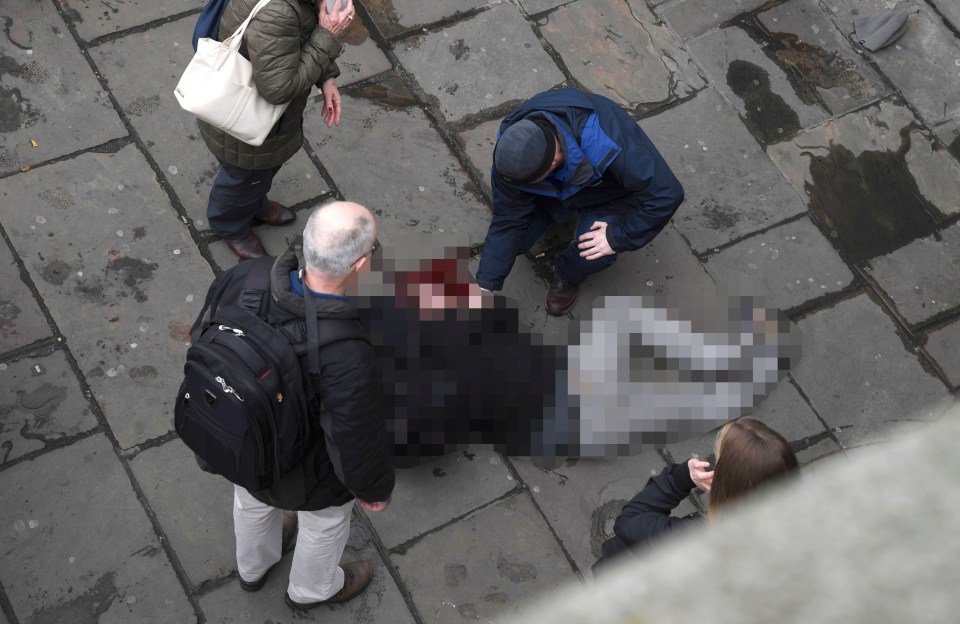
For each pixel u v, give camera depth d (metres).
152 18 4.60
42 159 4.21
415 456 3.59
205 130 3.41
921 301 4.41
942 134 4.84
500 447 3.82
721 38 4.98
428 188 4.45
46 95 4.35
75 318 3.91
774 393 4.11
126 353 3.87
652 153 3.61
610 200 3.86
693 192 4.58
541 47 4.87
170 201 4.21
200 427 2.26
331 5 3.12
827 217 4.58
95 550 3.50
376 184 4.41
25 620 3.36
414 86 4.69
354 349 2.19
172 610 3.45
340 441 2.25
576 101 3.54
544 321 4.21
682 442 3.93
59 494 3.57
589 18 4.96
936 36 5.09
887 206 4.64
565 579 3.66
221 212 3.86
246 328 2.18
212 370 2.16
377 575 3.57
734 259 4.44
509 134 3.32
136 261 4.07
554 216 3.98
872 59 5.00
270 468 2.29
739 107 4.82
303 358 2.19
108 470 3.64
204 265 4.11
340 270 2.17
